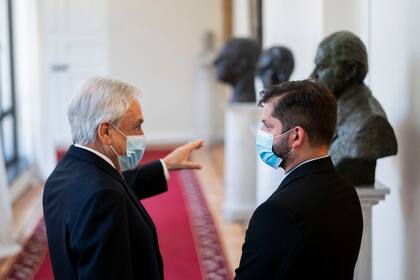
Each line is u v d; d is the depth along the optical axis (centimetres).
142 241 280
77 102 279
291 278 249
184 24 1294
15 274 612
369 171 396
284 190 262
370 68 496
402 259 433
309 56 639
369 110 386
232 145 785
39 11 978
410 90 411
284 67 604
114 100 276
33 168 998
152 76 1304
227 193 797
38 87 986
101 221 259
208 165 1115
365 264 402
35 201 888
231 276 607
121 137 280
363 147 380
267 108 275
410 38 410
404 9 419
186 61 1305
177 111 1322
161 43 1295
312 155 269
